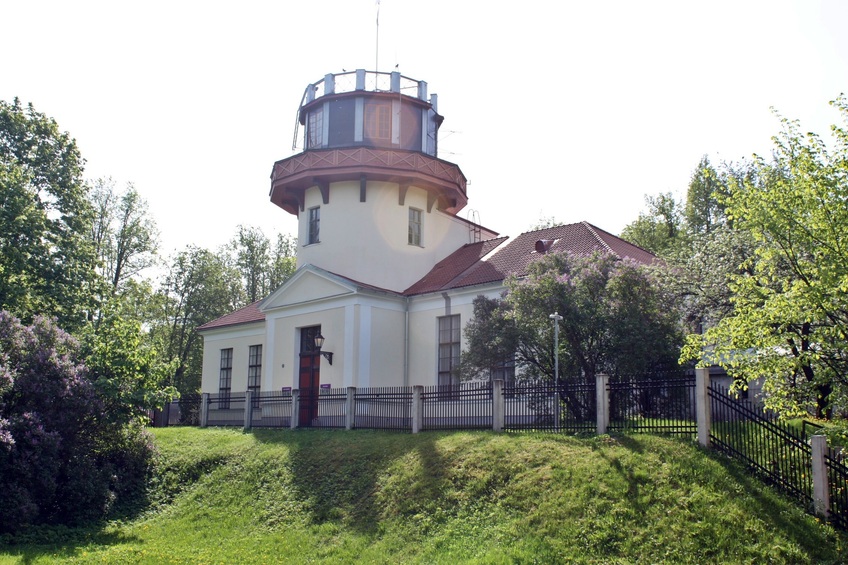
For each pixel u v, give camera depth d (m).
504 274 23.80
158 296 48.69
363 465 16.94
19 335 17.81
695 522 11.25
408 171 26.72
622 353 16.66
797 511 11.30
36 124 28.12
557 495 12.80
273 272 59.34
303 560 13.39
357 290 24.39
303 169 26.94
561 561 11.21
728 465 12.53
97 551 14.52
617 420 15.09
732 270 20.11
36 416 16.59
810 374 15.51
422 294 25.36
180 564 13.48
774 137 13.38
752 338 12.91
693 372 15.16
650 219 45.41
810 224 12.64
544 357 18.36
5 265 23.00
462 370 19.16
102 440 19.14
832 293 11.99
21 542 15.02
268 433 21.95
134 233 43.88
